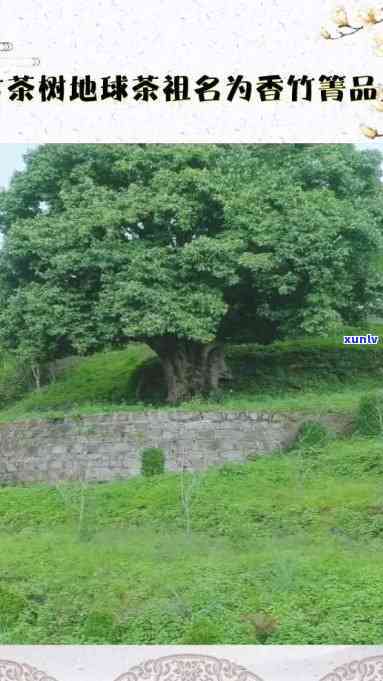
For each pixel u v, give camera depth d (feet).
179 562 47.37
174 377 81.51
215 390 81.00
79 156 79.36
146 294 71.87
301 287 76.48
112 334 74.64
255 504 56.24
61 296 75.72
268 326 82.84
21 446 74.33
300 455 65.72
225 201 73.10
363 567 44.39
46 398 94.89
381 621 37.63
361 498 55.57
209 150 75.56
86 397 89.92
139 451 70.69
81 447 72.08
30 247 76.89
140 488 62.95
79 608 41.65
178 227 75.77
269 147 80.84
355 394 79.25
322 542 50.55
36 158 82.33
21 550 51.19
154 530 55.42
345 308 82.43
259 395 82.28
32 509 61.00
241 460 69.72
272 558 46.32
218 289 74.69
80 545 52.01
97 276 76.23
